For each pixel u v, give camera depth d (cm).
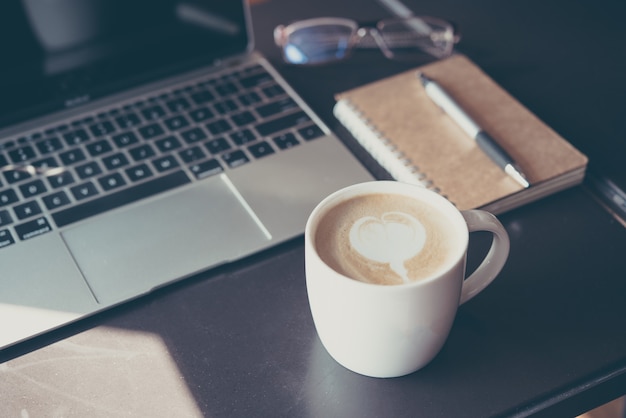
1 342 60
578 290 63
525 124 77
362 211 57
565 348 59
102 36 84
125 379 58
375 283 52
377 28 97
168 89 87
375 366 56
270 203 71
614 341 59
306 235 54
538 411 56
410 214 57
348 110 80
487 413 55
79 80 84
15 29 80
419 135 76
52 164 77
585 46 92
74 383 58
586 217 70
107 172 75
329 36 96
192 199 72
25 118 83
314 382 57
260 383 57
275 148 77
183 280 66
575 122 80
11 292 64
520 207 71
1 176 75
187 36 88
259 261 67
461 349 59
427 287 50
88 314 62
